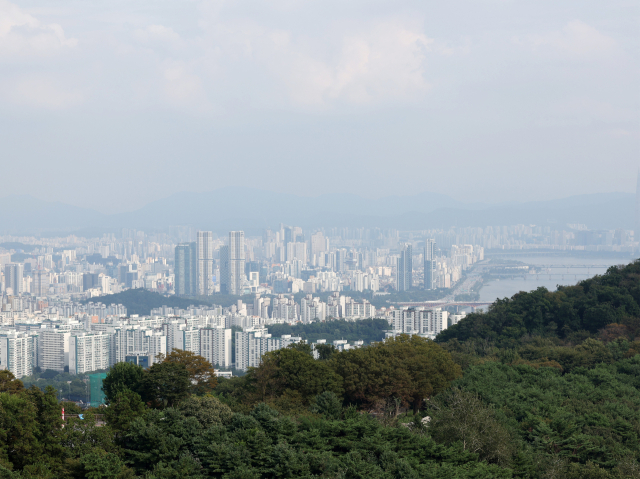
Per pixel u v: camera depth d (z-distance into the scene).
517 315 196.38
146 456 75.81
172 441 77.06
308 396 107.38
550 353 154.50
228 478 70.94
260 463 74.38
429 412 96.75
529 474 83.12
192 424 81.38
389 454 76.44
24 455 73.56
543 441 92.12
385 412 104.75
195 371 113.25
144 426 78.06
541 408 106.56
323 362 121.19
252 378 114.81
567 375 136.12
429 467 75.12
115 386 106.00
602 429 98.56
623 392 124.06
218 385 139.25
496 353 167.50
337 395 109.62
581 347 158.12
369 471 72.06
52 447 75.00
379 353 119.31
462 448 82.31
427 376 119.19
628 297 190.50
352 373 113.81
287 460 73.31
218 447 74.62
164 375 102.50
